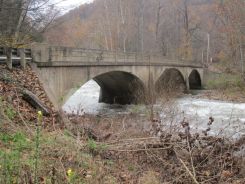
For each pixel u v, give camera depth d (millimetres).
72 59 16688
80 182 5398
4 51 13250
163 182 6855
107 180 6129
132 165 7465
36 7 14383
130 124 12078
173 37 70625
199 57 73062
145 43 70875
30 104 10125
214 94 35688
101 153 7770
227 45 52969
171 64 36344
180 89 38188
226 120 19281
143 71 28906
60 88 15648
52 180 4953
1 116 7922
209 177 7004
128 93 29359
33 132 7551
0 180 4699
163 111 14625
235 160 7789
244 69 41812
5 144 6574
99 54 20125
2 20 13664
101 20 59969
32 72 13266
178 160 7715
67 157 6488
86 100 30906
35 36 16562
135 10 59125
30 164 5535
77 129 8805
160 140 8414
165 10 73312
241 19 43906
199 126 16078
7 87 10516
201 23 71188
